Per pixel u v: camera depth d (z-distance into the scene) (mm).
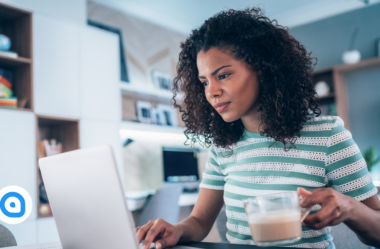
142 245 845
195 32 1088
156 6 4465
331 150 944
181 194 4008
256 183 1027
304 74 1032
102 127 3285
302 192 691
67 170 733
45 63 2924
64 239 805
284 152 1003
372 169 4395
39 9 3020
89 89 3229
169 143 4625
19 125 2680
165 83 4590
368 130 4699
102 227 702
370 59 4402
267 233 628
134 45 4328
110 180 664
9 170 2582
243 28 948
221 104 948
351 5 4762
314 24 5098
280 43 983
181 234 956
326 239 952
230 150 1130
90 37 3303
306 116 999
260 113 1036
